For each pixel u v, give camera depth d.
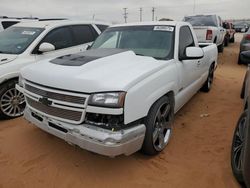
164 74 3.70
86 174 3.41
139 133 3.20
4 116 5.02
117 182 3.27
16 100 5.13
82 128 3.06
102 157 3.77
